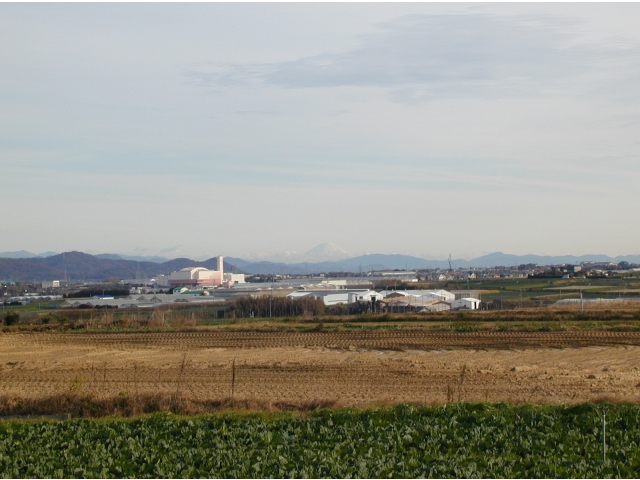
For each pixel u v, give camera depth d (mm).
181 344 41469
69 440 16656
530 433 16297
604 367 29859
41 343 43469
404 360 32469
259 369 30469
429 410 18625
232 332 47031
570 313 52250
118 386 27000
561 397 22844
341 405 21688
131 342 43094
